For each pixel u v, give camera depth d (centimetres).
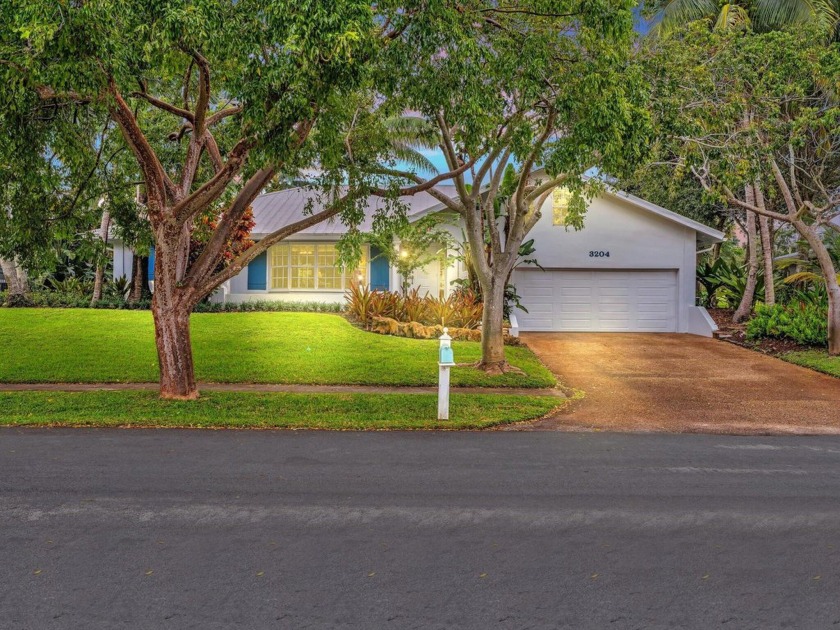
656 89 1312
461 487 669
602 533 539
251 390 1311
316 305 2269
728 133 1460
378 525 553
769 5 2030
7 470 722
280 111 897
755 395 1335
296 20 841
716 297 2761
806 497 645
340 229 2344
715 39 1460
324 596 421
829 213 1928
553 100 1141
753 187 2186
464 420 1044
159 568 462
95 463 756
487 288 1512
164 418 1016
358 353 1641
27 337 1725
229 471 724
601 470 749
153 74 1132
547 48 1069
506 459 799
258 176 1180
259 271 2442
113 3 827
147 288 2509
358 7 846
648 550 503
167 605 407
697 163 1428
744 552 500
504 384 1410
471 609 406
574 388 1405
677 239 2319
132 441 879
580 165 1245
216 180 1102
